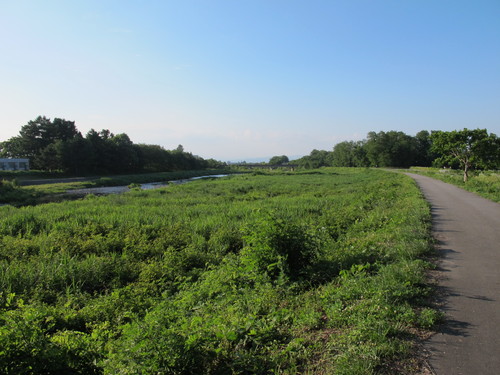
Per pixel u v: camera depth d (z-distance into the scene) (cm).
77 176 6544
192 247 1019
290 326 440
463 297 499
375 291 487
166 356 336
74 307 646
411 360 343
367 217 1309
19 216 1458
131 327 413
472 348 362
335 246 877
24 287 728
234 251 1083
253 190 3281
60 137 7369
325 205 1808
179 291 735
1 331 357
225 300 564
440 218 1191
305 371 335
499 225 1049
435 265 648
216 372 351
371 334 378
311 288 581
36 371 347
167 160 9194
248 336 400
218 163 12900
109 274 855
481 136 2656
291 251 691
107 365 357
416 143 10081
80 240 1091
